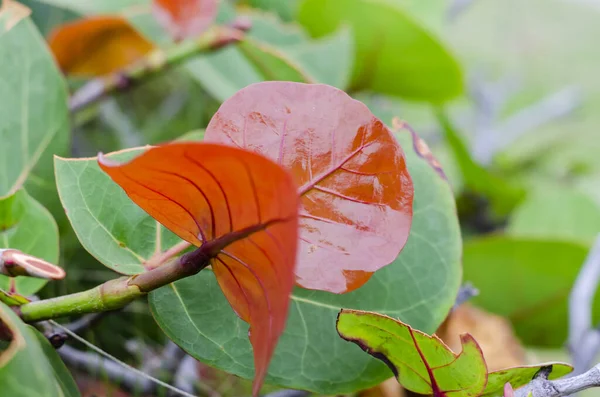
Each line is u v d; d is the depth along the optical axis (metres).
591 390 1.32
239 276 0.59
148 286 0.60
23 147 0.73
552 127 2.17
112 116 1.27
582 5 2.76
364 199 0.61
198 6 0.93
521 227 1.27
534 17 2.65
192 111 1.35
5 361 0.57
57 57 0.98
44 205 0.73
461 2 1.68
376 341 0.64
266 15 1.18
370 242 0.60
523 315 1.00
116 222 0.65
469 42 2.52
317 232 0.61
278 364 0.67
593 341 0.81
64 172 0.65
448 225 0.70
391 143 0.61
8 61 0.73
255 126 0.61
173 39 0.94
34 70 0.74
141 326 0.92
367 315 0.63
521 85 2.23
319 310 0.68
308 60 1.13
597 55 2.46
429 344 0.63
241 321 0.66
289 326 0.68
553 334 1.02
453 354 0.63
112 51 1.00
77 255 0.92
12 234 0.66
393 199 0.61
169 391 0.78
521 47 2.52
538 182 1.75
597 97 2.30
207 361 0.65
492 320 0.83
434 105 1.30
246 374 0.66
